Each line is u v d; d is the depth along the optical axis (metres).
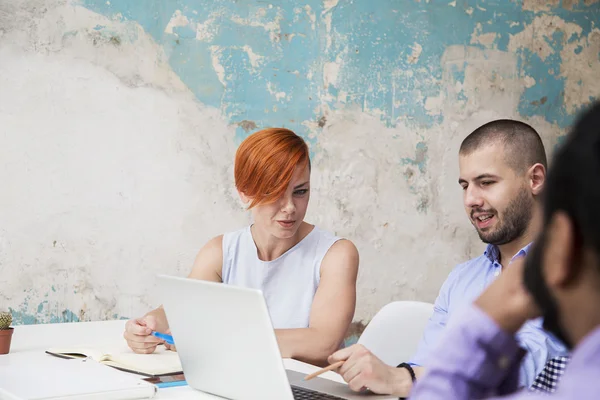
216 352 1.25
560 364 1.42
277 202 1.88
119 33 3.08
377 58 3.58
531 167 1.67
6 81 2.89
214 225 3.26
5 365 1.45
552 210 0.37
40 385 1.24
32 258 2.94
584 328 0.38
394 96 3.61
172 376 1.48
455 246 3.75
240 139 3.31
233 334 1.18
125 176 3.10
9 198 2.90
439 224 3.71
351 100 3.52
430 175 3.70
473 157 1.69
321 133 3.46
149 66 3.13
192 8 3.21
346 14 3.51
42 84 2.95
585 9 4.04
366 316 3.56
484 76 3.81
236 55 3.29
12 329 1.64
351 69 3.52
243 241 2.08
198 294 1.21
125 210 3.10
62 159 2.99
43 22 2.95
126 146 3.10
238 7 3.29
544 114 3.95
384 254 3.59
